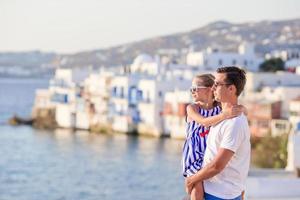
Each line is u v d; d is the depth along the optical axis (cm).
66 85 14262
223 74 948
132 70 14862
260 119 9300
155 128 11456
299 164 2584
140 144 10238
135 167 7600
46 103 14425
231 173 943
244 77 954
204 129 997
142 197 5509
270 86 10462
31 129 13450
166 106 11294
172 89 11550
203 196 955
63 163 8075
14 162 8194
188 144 1005
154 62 14250
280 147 5222
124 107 12138
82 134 12294
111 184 6306
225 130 936
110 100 12538
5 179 6712
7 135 11900
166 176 6831
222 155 930
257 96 9725
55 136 11800
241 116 941
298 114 8812
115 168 7544
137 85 12075
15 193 5812
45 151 9400
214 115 1005
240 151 941
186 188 996
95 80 13150
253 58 14262
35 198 5528
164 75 12575
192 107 1016
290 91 9325
